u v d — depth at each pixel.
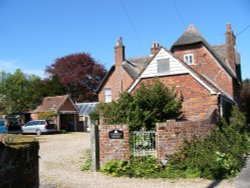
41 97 52.09
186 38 30.53
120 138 13.34
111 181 11.52
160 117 16.36
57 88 58.06
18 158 5.92
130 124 15.61
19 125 36.56
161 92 16.69
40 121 38.97
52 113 45.09
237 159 14.57
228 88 29.08
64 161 15.83
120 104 16.41
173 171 12.55
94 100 65.00
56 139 30.34
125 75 38.41
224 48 34.75
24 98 51.47
